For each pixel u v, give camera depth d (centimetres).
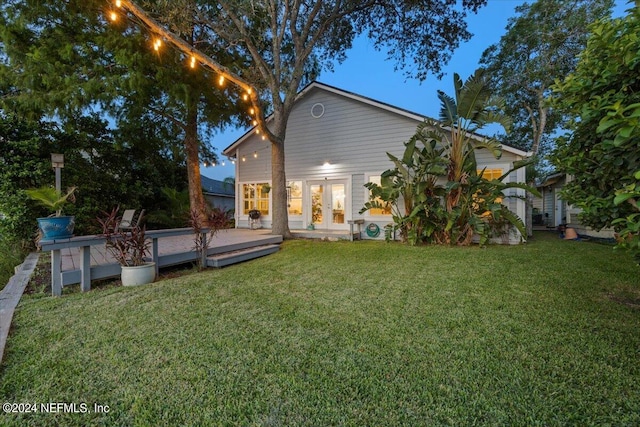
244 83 654
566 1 1048
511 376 180
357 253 615
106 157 880
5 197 600
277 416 150
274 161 819
